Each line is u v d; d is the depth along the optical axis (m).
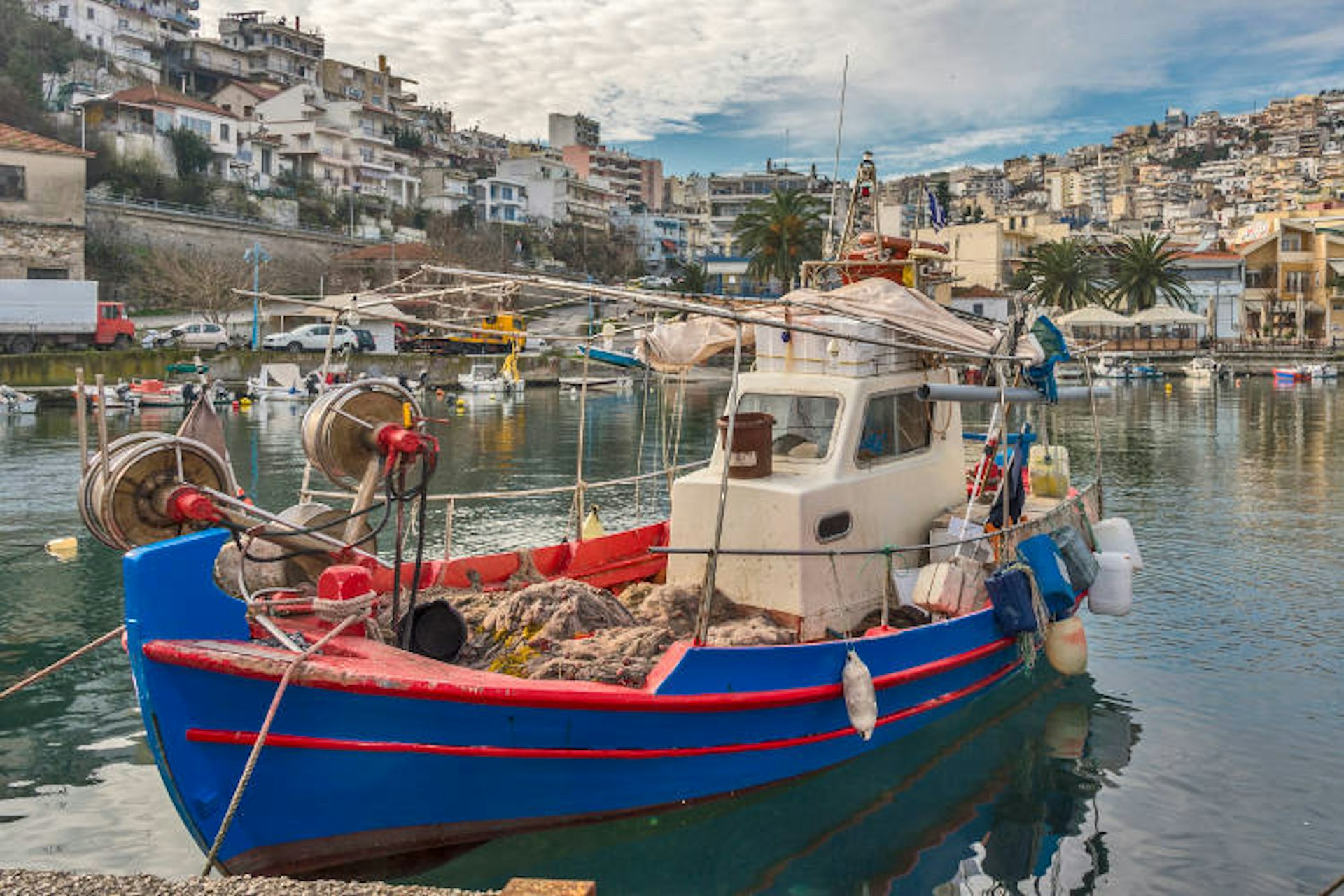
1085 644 9.28
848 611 8.37
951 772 8.00
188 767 5.47
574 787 6.38
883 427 9.00
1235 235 111.25
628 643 7.04
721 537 8.27
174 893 4.48
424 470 7.07
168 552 5.51
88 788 7.61
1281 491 22.20
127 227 60.50
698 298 9.48
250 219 68.56
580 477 10.38
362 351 56.44
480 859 6.30
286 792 5.66
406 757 5.80
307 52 103.38
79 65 78.50
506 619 7.38
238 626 5.88
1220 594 13.42
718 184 130.00
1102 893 6.27
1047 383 9.65
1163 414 43.78
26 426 35.34
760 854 6.75
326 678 5.46
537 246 94.12
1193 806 7.41
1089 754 8.32
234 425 36.53
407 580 8.27
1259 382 67.69
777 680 7.03
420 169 93.94
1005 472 8.89
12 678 10.09
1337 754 8.27
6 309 45.19
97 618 12.12
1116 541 11.45
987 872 6.54
